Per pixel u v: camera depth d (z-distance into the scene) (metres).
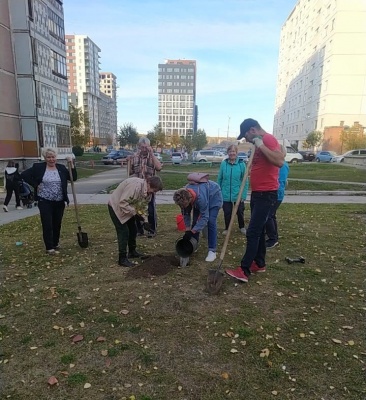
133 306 3.39
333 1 48.16
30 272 4.35
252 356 2.62
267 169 3.71
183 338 2.86
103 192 13.58
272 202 3.80
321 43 52.75
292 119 68.69
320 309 3.35
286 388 2.29
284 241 5.74
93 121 125.19
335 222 7.45
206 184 4.49
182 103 137.00
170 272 4.25
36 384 2.34
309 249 5.29
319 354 2.64
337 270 4.39
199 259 4.75
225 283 3.93
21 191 10.03
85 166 31.58
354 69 48.16
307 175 19.52
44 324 3.10
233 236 6.09
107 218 7.96
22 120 24.42
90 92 120.25
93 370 2.48
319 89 53.16
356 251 5.21
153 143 80.19
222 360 2.58
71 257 4.92
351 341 2.80
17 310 3.36
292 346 2.74
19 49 23.56
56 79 28.33
